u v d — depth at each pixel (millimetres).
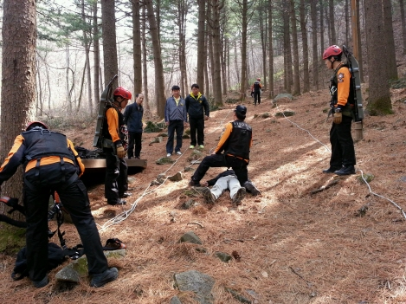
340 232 3500
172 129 8023
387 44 13398
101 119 4617
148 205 4801
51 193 2990
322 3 27219
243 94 21016
